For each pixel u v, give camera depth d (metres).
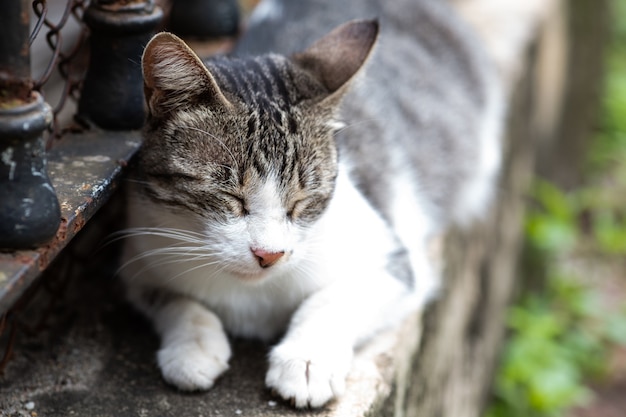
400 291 0.87
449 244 1.02
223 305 0.85
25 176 0.70
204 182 0.80
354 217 0.86
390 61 1.05
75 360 0.82
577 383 1.36
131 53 0.84
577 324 1.53
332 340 0.81
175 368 0.80
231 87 0.81
